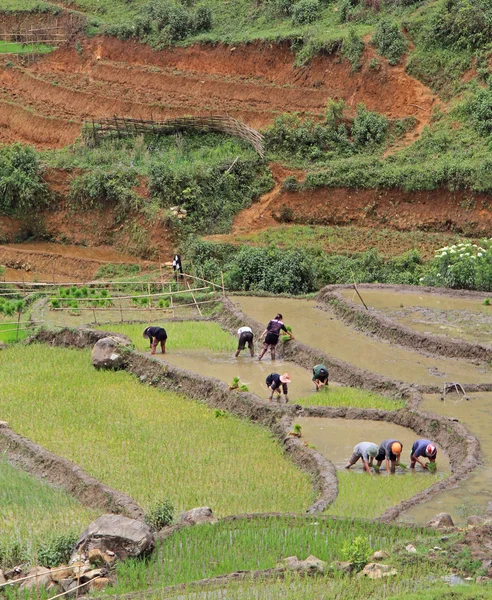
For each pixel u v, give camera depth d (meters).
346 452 36.47
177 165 81.31
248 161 81.38
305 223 77.00
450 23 83.44
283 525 28.17
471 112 78.12
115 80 97.44
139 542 25.88
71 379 46.97
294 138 81.69
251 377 45.97
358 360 47.44
